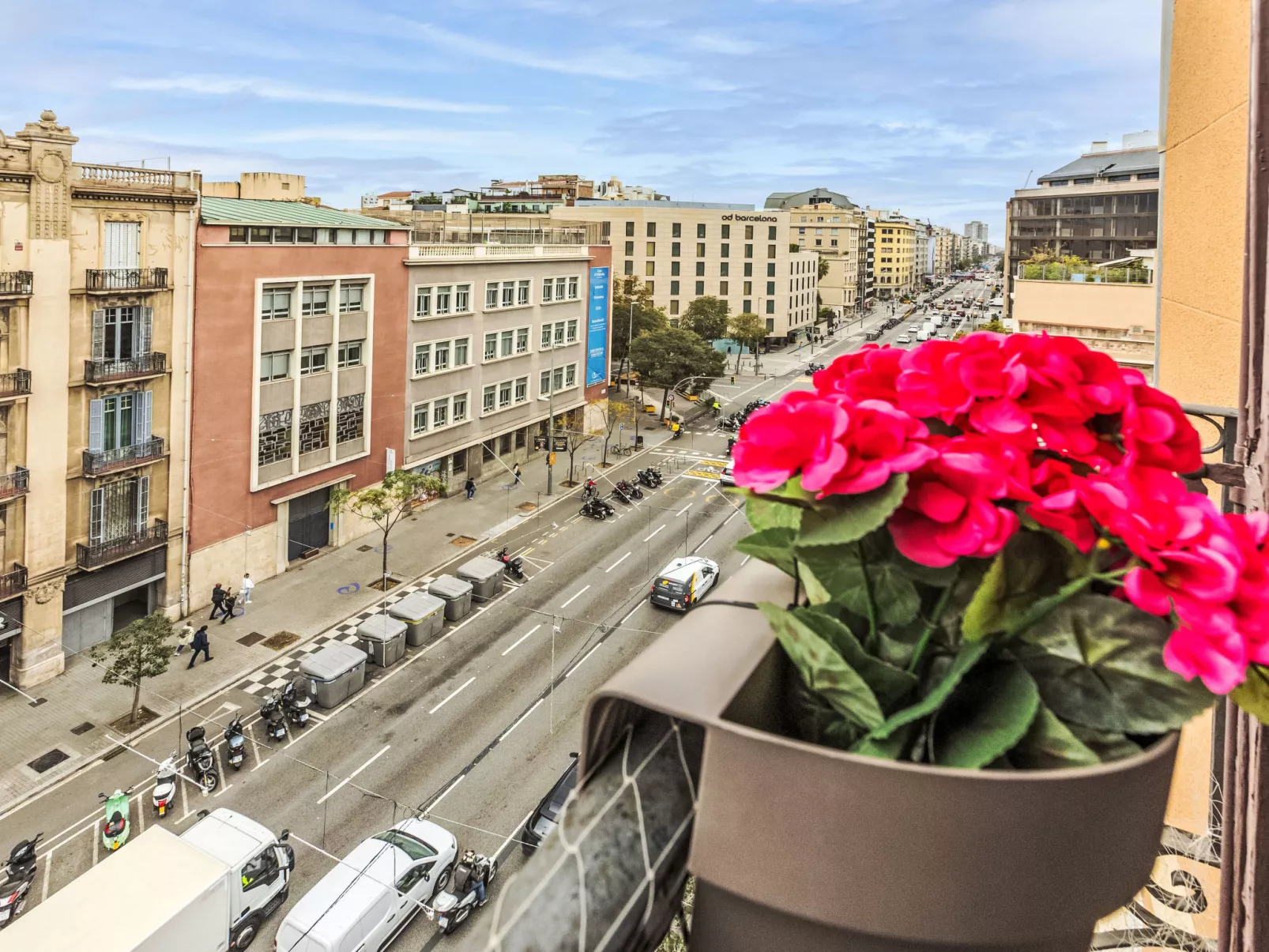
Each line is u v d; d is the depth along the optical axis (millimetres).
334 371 30297
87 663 22906
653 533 34281
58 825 17281
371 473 32875
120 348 23219
